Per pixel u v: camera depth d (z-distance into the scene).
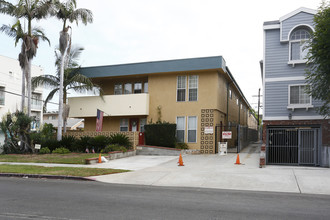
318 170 13.65
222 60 21.23
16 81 32.78
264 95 17.06
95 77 24.53
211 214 6.53
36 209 6.86
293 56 16.89
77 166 15.44
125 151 19.61
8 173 13.13
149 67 22.80
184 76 22.53
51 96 23.88
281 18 17.09
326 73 12.99
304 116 16.17
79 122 56.41
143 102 22.86
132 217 6.21
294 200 8.27
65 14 22.34
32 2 22.38
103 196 8.55
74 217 6.19
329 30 12.33
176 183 11.21
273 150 16.66
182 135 22.16
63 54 22.36
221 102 23.05
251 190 9.95
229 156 19.20
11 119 22.50
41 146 21.62
